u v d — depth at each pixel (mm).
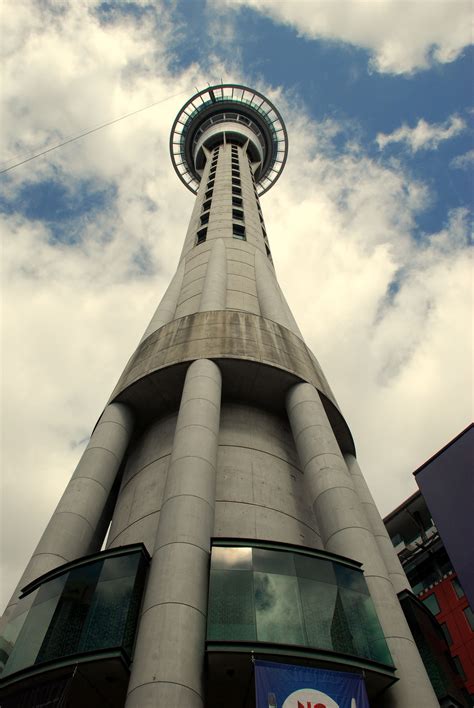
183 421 18922
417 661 13484
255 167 65625
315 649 12664
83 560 15266
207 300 28297
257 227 43812
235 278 33375
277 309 29234
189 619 12602
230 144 65562
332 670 12359
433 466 26766
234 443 21438
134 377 23984
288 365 23891
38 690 12961
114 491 24531
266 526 18172
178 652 11805
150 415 24656
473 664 39875
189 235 43094
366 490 24656
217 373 22266
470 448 25469
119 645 12672
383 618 14258
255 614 13164
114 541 19188
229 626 12844
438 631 18391
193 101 71812
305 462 19234
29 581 16000
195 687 11453
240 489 19328
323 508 17094
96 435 22062
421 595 46781
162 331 26656
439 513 25188
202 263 35250
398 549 52219
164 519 15234
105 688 13273
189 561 13867
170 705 10789
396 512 51875
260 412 23797
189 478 16250
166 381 23344
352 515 16531
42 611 14391
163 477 20266
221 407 23359
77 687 13352
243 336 24844
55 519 17969
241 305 30672
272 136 72688
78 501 18688
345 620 13648
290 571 14445
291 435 23656
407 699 12477
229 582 13836
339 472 18047
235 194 49219
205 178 56344
